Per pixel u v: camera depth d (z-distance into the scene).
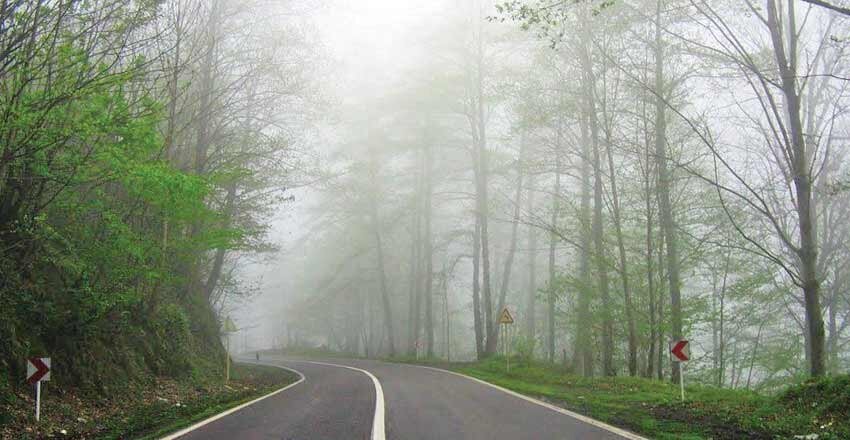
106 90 11.02
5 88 10.26
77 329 13.80
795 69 13.04
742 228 20.94
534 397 14.70
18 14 9.74
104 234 13.67
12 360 11.66
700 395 14.15
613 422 10.02
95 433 10.07
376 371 27.77
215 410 12.46
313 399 14.44
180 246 16.23
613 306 21.38
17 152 10.93
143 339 18.23
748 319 25.50
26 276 13.15
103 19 10.98
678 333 19.86
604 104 20.72
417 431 9.10
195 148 22.00
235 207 23.83
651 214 20.94
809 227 12.88
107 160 11.78
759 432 8.96
